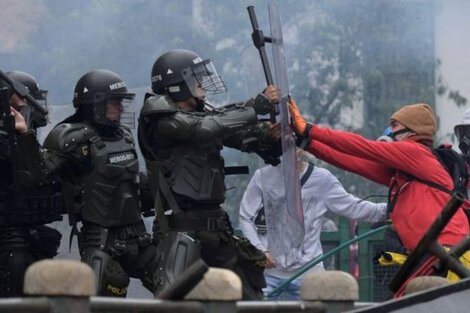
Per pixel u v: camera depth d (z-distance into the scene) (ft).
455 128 75.10
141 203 68.49
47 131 87.15
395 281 45.60
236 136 65.82
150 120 62.85
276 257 65.77
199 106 64.75
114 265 64.28
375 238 88.94
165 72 63.67
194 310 40.60
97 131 65.00
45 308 36.83
